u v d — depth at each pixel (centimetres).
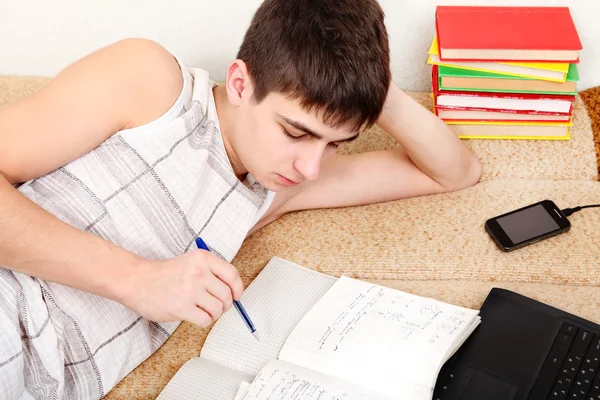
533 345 96
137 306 93
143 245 101
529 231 117
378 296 104
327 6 91
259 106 95
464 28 130
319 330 99
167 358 103
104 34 148
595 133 137
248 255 118
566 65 126
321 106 90
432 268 114
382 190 128
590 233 118
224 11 143
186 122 103
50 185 98
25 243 88
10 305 91
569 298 106
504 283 111
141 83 99
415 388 90
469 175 131
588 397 89
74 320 96
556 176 135
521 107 132
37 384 95
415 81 152
